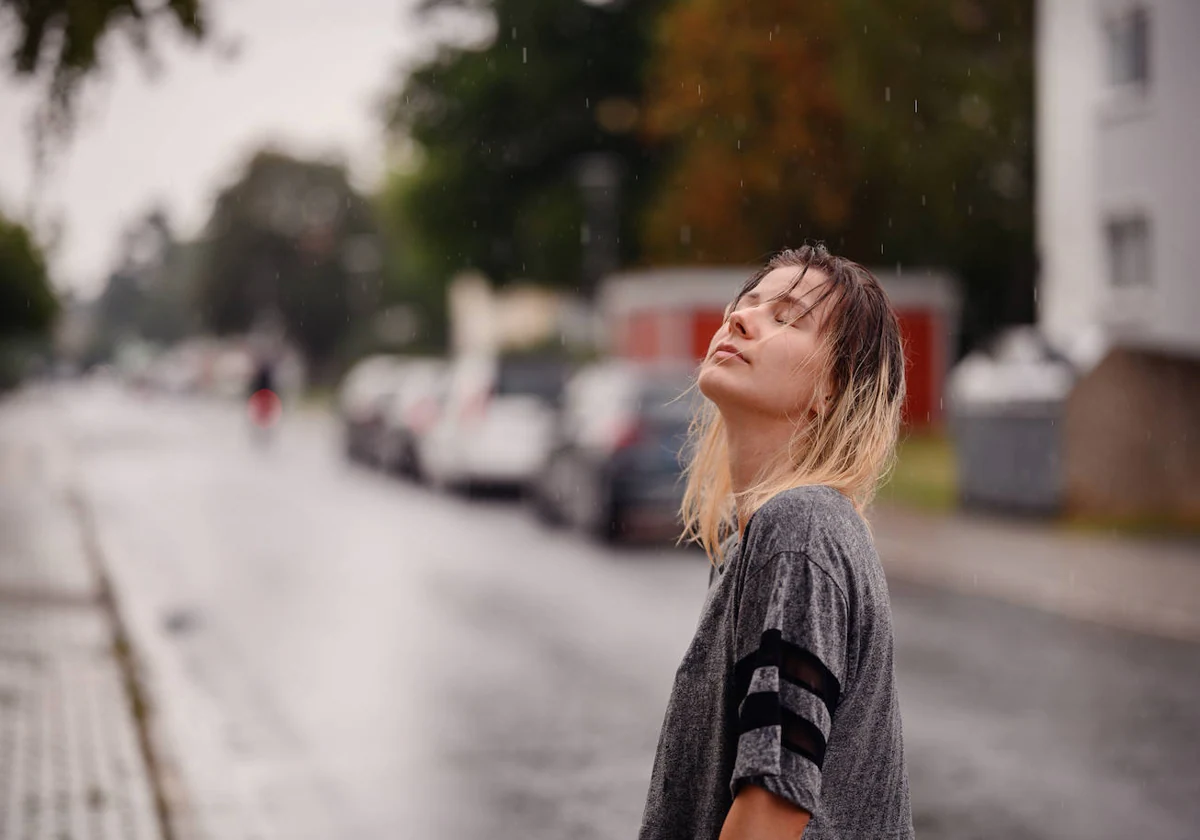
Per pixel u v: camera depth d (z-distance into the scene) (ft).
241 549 48.96
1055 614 34.99
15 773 19.79
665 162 139.54
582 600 37.88
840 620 5.13
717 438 6.57
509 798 19.94
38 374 307.17
